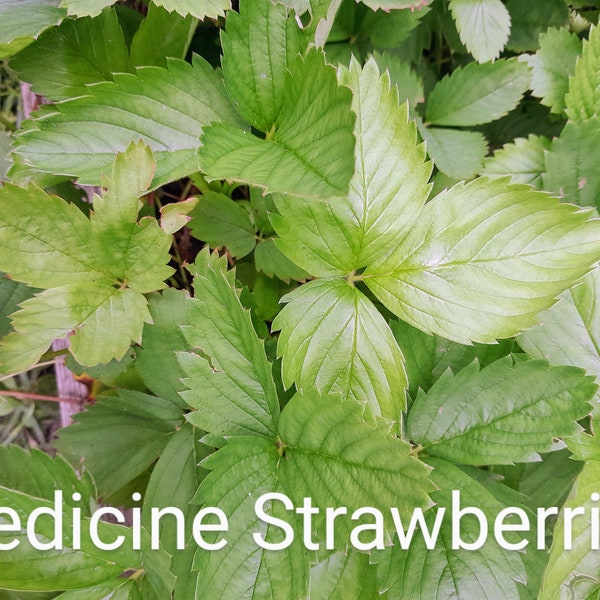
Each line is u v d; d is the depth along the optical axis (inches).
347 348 12.6
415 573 12.4
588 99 14.9
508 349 13.5
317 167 11.2
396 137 12.5
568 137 14.7
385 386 12.6
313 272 12.8
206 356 13.8
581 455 13.2
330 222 12.5
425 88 16.0
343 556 12.9
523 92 15.2
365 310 12.7
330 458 12.4
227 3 12.4
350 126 11.0
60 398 15.7
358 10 14.7
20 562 12.8
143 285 13.2
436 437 13.0
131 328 13.1
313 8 12.5
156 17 13.4
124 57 13.8
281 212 12.6
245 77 12.5
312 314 12.6
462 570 12.4
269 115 12.5
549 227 12.6
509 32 15.1
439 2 15.5
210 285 12.6
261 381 12.7
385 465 11.9
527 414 12.8
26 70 13.6
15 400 17.4
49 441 17.7
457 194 12.7
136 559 13.2
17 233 12.5
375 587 12.9
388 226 12.6
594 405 13.3
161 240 12.9
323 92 11.6
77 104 12.6
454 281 12.7
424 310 12.7
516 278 12.6
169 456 13.8
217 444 12.7
